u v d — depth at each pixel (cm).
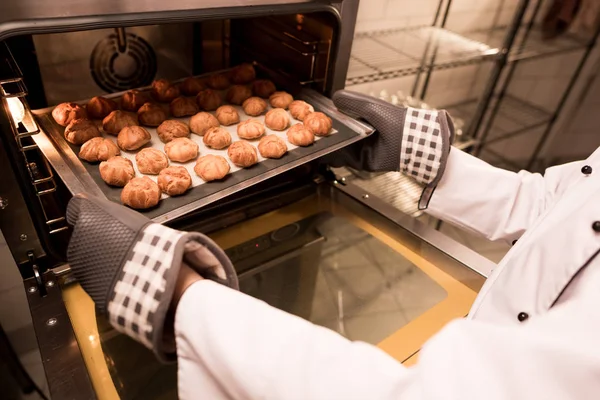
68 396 54
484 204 72
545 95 175
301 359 36
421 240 85
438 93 155
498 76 150
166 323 46
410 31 136
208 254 45
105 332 64
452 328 36
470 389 31
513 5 153
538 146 186
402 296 76
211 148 80
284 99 91
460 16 145
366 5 121
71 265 47
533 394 30
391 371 35
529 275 51
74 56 83
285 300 73
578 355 30
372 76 120
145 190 63
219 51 104
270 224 88
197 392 43
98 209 48
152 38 91
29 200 62
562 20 153
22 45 76
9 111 58
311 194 97
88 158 70
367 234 88
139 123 84
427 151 72
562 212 54
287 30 95
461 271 80
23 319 89
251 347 37
